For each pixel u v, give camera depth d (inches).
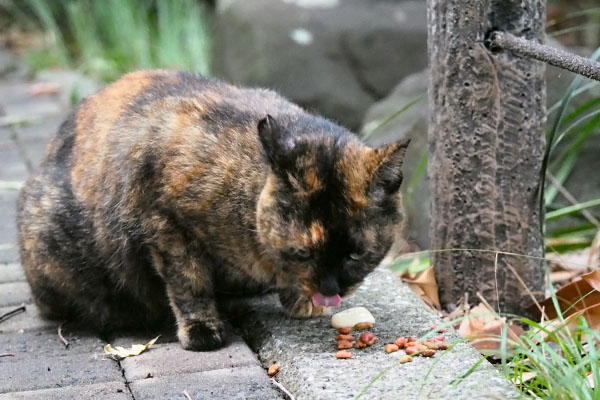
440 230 195.6
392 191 163.6
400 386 148.0
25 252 196.5
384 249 166.2
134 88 192.9
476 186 188.1
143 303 194.4
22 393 157.9
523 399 138.7
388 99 303.4
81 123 196.2
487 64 179.9
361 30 359.6
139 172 174.7
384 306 186.2
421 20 365.4
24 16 518.9
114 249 185.2
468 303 195.5
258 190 165.6
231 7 373.1
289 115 177.5
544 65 182.2
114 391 158.1
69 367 171.2
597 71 154.3
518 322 191.5
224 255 175.8
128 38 460.4
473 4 177.6
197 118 175.2
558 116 182.7
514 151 184.2
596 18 416.8
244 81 364.2
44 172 197.8
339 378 152.6
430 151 195.0
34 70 458.3
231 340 181.6
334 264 158.4
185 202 170.7
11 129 362.6
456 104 185.2
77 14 477.1
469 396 142.6
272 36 359.9
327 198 156.3
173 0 474.6
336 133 170.9
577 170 258.8
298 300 183.2
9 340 189.2
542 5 180.4
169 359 171.3
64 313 200.8
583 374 145.7
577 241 239.1
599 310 177.2
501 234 189.3
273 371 163.3
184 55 450.3
